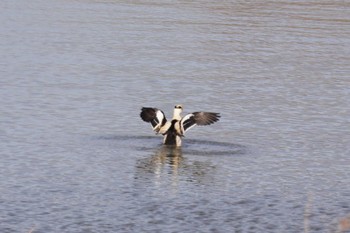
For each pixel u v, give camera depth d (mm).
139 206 15711
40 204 15672
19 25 40969
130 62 32188
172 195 16469
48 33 38781
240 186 17250
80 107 24438
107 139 20922
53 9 47125
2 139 20531
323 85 28750
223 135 21719
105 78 28938
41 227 14453
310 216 15438
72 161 18797
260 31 40844
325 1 53156
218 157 19516
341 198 16594
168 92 27031
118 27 40938
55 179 17344
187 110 24844
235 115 24031
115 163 18750
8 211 15211
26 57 32625
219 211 15547
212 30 40750
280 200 16344
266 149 20391
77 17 44062
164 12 46594
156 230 14461
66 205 15664
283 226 14906
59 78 28750
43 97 25562
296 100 26219
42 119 22828
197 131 22016
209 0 52156
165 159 19234
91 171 18047
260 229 14742
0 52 33594
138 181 17375
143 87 27641
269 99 26250
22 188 16625
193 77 29531
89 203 15812
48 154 19297
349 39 39344
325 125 23062
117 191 16641
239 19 44656
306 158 19656
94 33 39000
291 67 32031
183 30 40500
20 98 25328
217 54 34438
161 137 21328
